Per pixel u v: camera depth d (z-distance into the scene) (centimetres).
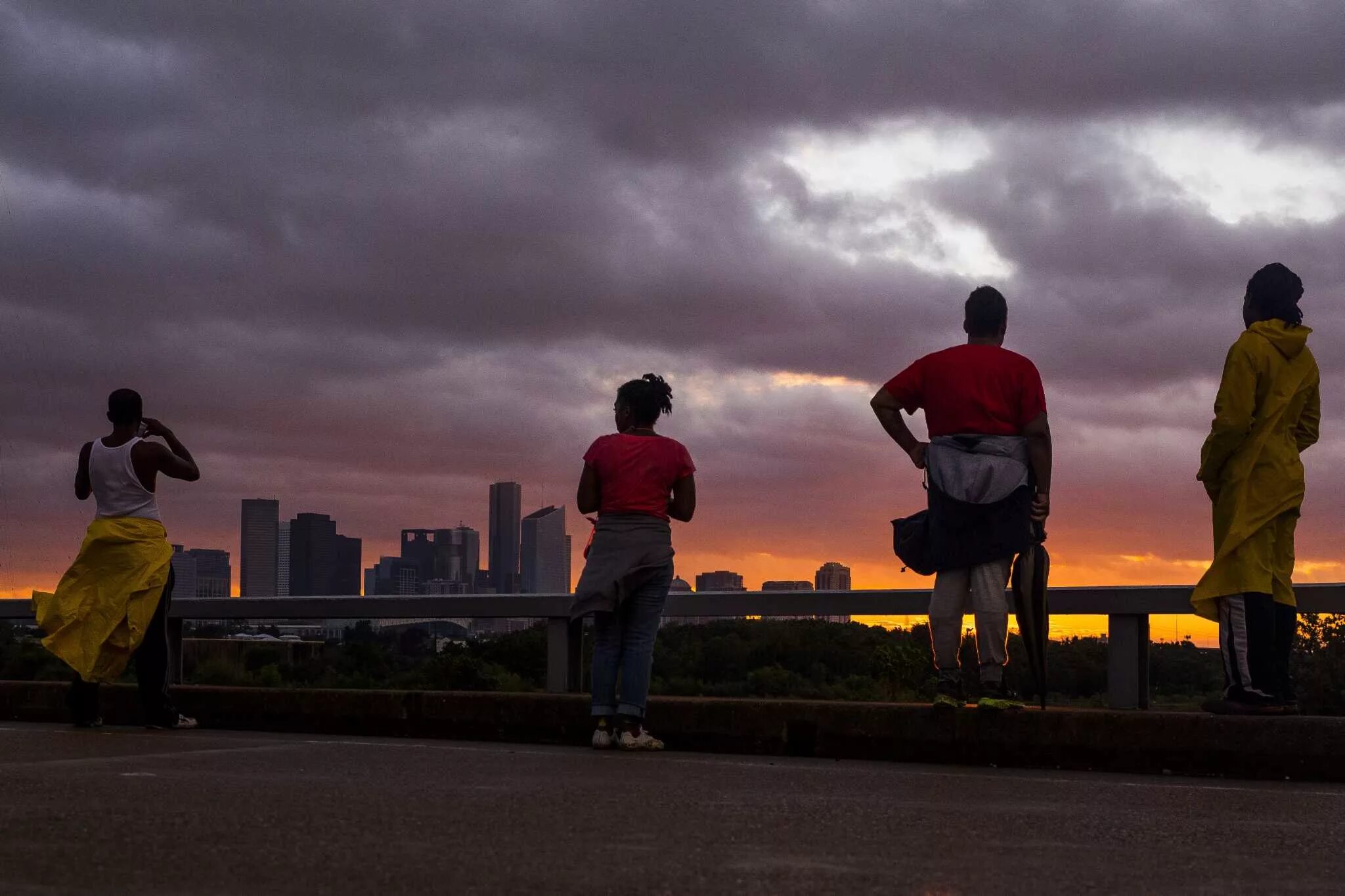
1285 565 538
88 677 682
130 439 697
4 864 280
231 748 573
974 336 572
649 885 265
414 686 731
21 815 350
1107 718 527
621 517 611
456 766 503
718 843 316
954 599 558
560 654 707
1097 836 338
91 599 686
